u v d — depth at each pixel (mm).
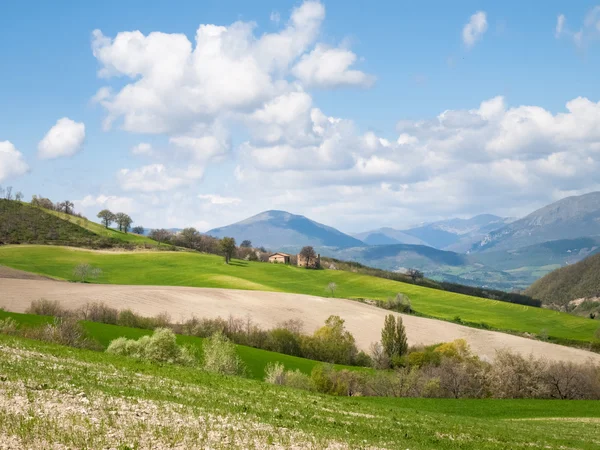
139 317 96312
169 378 35188
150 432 20375
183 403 26672
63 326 60938
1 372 26219
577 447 35312
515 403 62344
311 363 83375
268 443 21594
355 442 24906
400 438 29000
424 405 57969
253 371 73688
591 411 59438
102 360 37688
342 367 86688
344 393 70250
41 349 37031
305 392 43312
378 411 39031
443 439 31203
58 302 100938
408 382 72188
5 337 40531
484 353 109000
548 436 39156
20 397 22203
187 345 75812
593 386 77125
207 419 23844
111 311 94750
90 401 23391
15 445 17141
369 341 112062
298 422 27625
